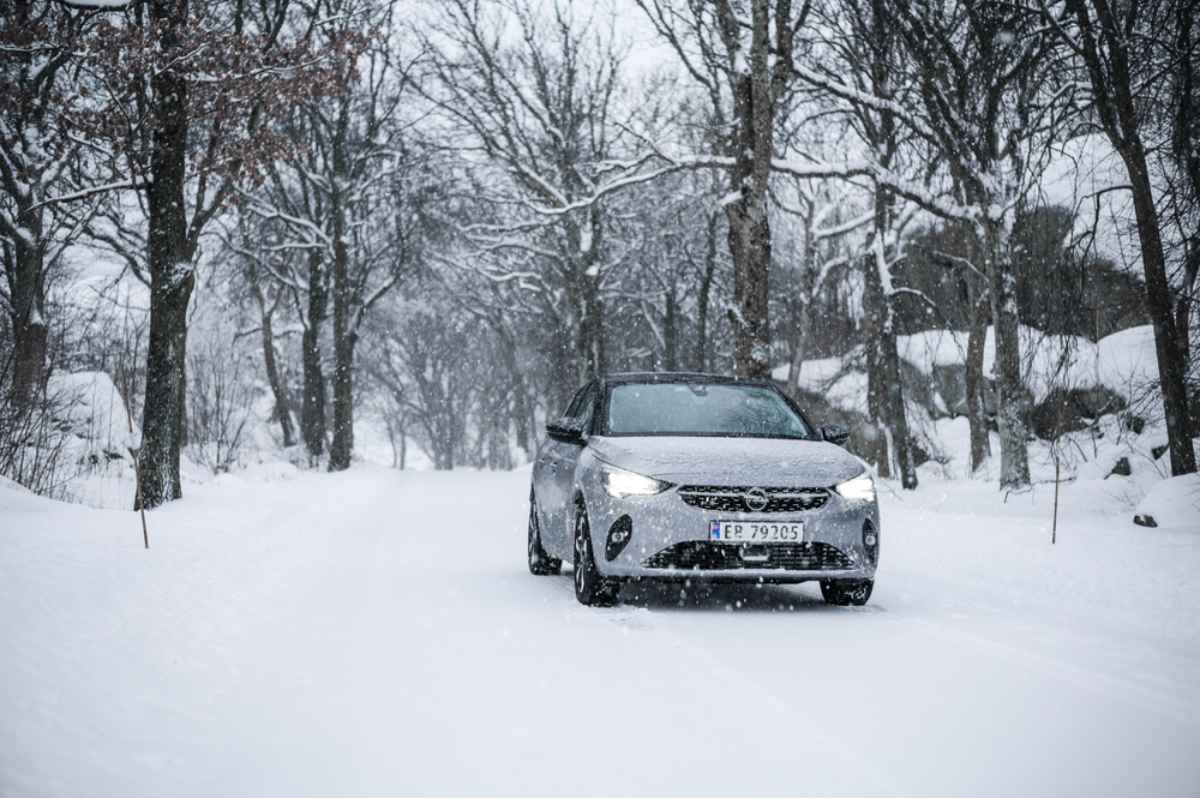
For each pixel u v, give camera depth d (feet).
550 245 148.15
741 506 27.35
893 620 26.43
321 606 27.68
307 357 152.15
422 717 16.61
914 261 121.90
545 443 37.81
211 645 21.30
